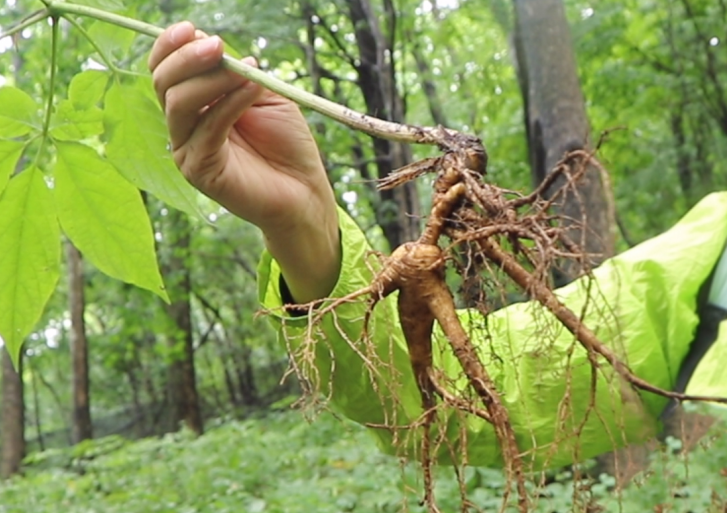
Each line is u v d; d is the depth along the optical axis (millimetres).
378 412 518
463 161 443
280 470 1812
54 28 437
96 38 442
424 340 444
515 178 2891
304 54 2570
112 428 5055
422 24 2980
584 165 428
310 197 462
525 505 419
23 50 1681
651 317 564
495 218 433
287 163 461
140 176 456
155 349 3672
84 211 464
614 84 3207
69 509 1744
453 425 518
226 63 397
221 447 2158
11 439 3369
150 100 446
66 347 4566
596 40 2965
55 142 452
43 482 2158
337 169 2594
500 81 3143
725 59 3275
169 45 401
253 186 440
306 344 427
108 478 2076
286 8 2287
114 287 3654
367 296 464
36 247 466
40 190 457
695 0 3236
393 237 2422
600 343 429
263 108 457
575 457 450
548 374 530
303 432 2264
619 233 2619
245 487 1687
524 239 439
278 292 499
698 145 3346
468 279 448
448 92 3332
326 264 478
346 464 1703
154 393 4938
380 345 503
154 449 2457
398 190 2287
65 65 1565
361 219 3002
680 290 567
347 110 417
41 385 5980
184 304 4004
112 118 448
